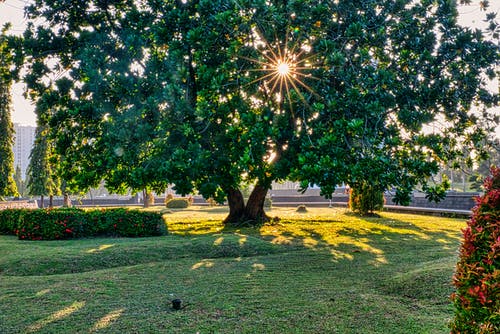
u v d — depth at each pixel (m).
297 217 19.53
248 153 9.41
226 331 4.66
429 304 5.41
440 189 9.41
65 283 6.99
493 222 3.01
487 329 2.88
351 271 7.62
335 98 10.46
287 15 10.65
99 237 12.39
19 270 8.03
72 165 14.01
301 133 10.76
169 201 31.92
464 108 12.06
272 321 4.94
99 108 12.26
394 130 10.31
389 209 25.17
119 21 14.44
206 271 7.82
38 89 13.73
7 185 23.98
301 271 7.70
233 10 10.25
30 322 5.07
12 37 13.49
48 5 13.91
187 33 10.64
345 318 4.98
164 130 11.28
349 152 9.33
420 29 11.79
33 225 11.95
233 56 10.35
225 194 11.09
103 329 4.79
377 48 11.82
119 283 6.95
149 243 10.37
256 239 11.00
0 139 23.72
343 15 11.18
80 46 13.48
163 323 4.95
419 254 9.20
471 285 2.98
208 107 10.39
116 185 12.12
